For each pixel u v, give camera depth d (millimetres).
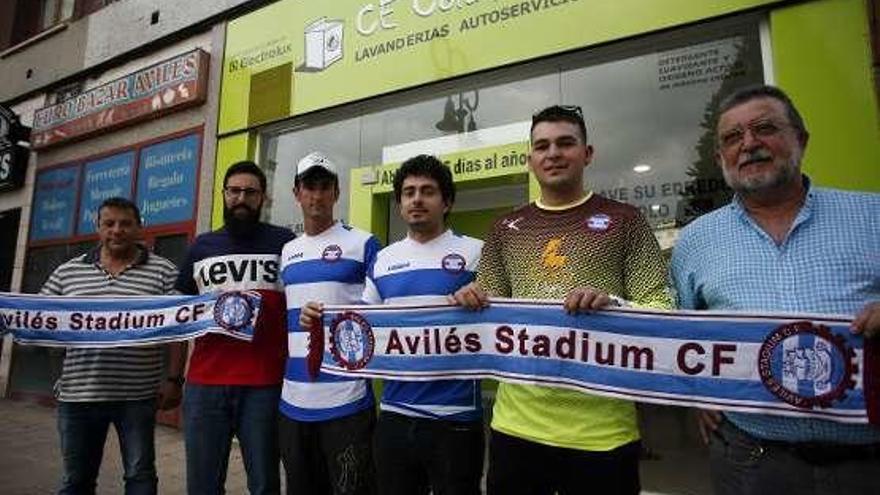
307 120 6098
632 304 2076
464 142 5121
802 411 1783
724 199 3973
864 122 3439
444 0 5145
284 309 3066
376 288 2676
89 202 7902
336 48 5801
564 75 4727
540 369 2152
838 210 1837
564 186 2207
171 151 7039
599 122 4512
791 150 1874
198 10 7059
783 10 3742
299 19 6121
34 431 6070
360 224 5500
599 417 2041
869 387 1716
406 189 2615
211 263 3143
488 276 2373
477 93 5141
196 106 6887
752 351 1883
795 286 1830
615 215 2158
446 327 2373
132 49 7750
